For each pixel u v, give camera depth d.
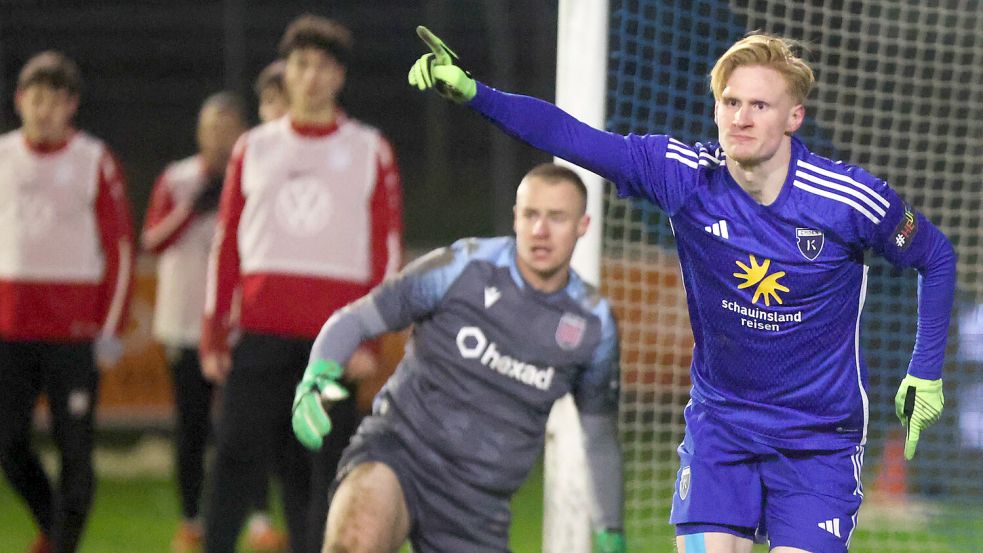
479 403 12.99
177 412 23.62
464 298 12.95
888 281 27.45
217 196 23.77
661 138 12.16
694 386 12.94
